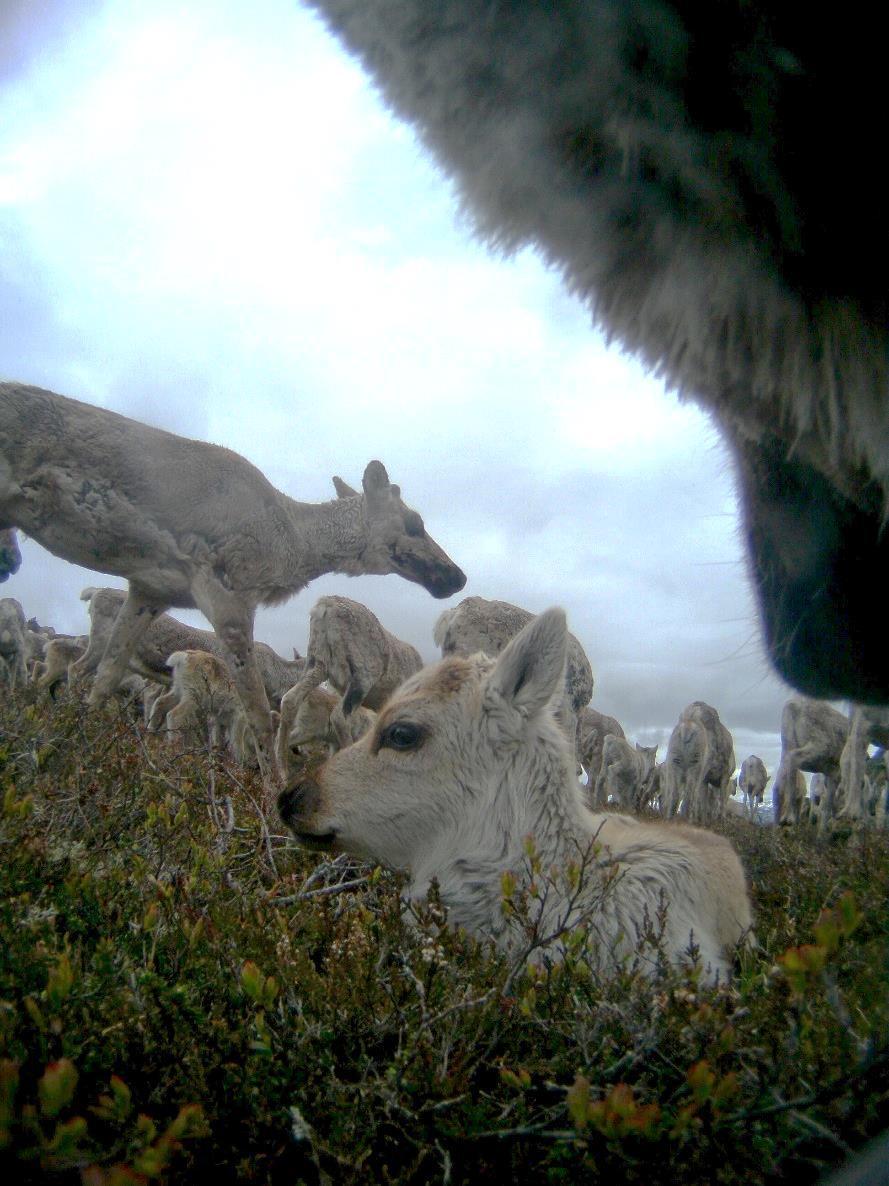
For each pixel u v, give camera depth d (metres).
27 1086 0.38
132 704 1.50
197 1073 0.42
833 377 0.26
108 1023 0.44
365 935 0.59
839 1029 0.41
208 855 0.80
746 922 0.82
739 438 0.34
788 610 0.35
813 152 0.22
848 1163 0.34
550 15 0.21
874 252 0.23
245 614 2.04
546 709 0.76
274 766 1.98
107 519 1.94
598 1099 0.42
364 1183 0.38
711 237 0.24
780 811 4.67
